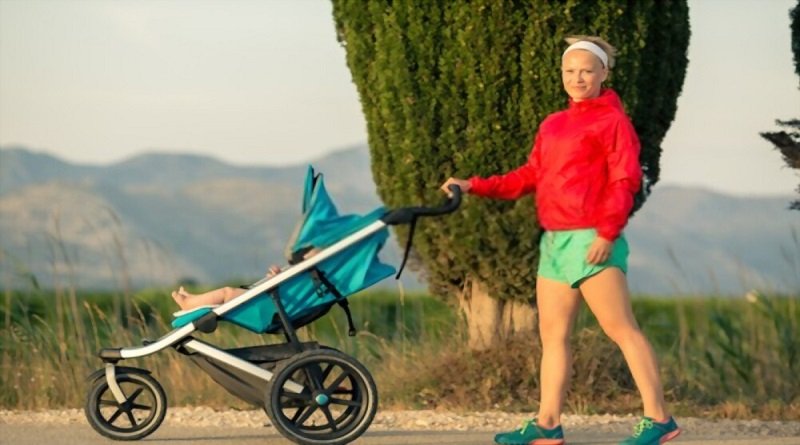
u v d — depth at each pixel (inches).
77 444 692.7
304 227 647.8
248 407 877.2
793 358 940.0
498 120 813.2
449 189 649.6
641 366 620.1
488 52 809.5
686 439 713.0
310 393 656.4
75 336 989.8
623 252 617.0
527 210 824.9
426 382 879.7
